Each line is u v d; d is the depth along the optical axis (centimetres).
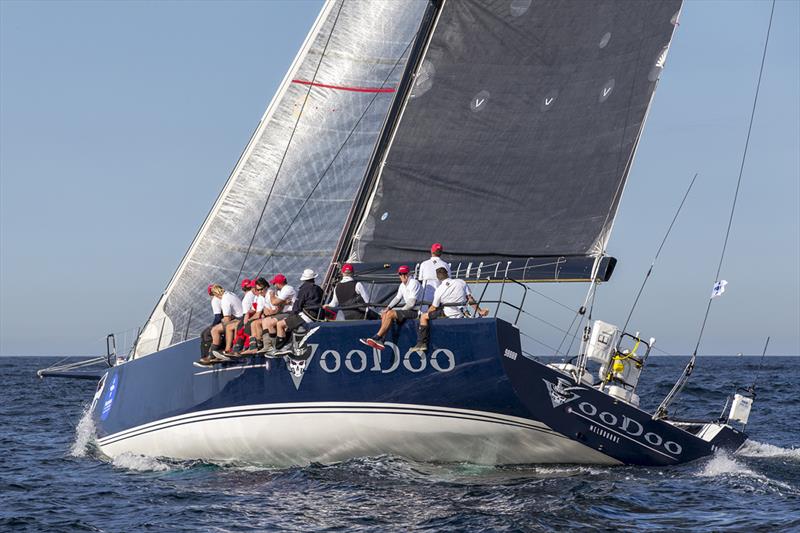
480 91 3309
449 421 3003
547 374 2986
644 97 3219
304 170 3825
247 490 2970
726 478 3036
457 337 2920
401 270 3017
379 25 3869
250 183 3825
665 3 3228
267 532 2473
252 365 3186
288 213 3809
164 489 3081
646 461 3188
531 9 3294
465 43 3303
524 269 3241
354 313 3231
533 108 3294
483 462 3109
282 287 3139
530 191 3278
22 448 4375
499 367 2919
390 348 2975
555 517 2525
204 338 3303
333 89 3859
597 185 3234
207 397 3309
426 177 3303
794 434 4741
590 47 3278
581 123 3272
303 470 3130
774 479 3078
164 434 3469
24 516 2761
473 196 3300
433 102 3303
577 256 3225
